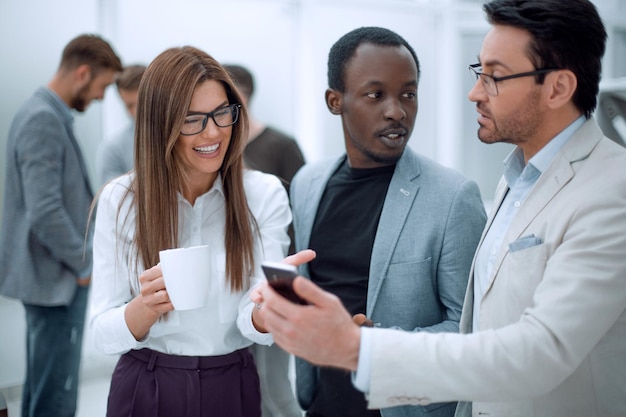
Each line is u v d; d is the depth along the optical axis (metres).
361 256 1.56
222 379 1.40
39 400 2.62
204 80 1.34
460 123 4.85
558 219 1.06
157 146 1.37
